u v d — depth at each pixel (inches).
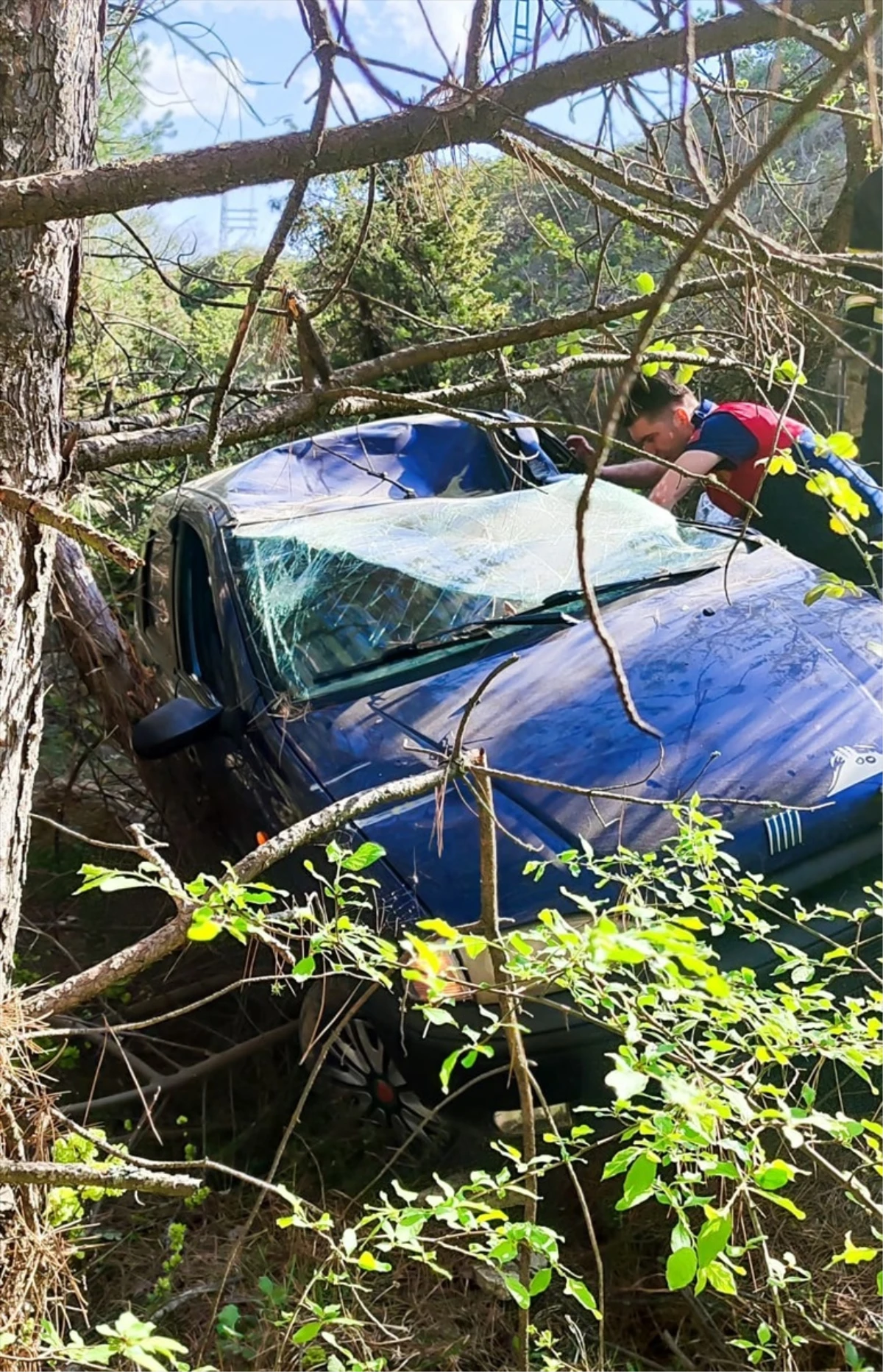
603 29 59.7
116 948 145.1
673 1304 84.0
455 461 157.2
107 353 209.2
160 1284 85.4
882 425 145.7
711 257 65.8
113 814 171.5
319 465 152.6
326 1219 61.2
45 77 58.4
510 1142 85.0
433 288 170.7
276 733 113.3
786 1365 67.9
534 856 91.5
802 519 132.9
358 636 121.3
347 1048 97.9
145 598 171.3
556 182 67.6
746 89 87.7
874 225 154.9
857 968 79.0
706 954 50.3
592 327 92.7
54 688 182.9
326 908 94.1
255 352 143.6
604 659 112.3
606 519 137.2
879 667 108.2
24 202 53.8
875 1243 83.4
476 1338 82.9
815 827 92.3
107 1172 50.2
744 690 105.6
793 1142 51.4
